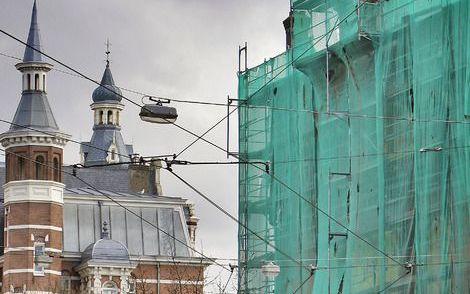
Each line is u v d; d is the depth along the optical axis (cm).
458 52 5322
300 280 6222
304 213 6238
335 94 6084
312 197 6188
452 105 5338
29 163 11431
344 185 5969
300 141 6291
